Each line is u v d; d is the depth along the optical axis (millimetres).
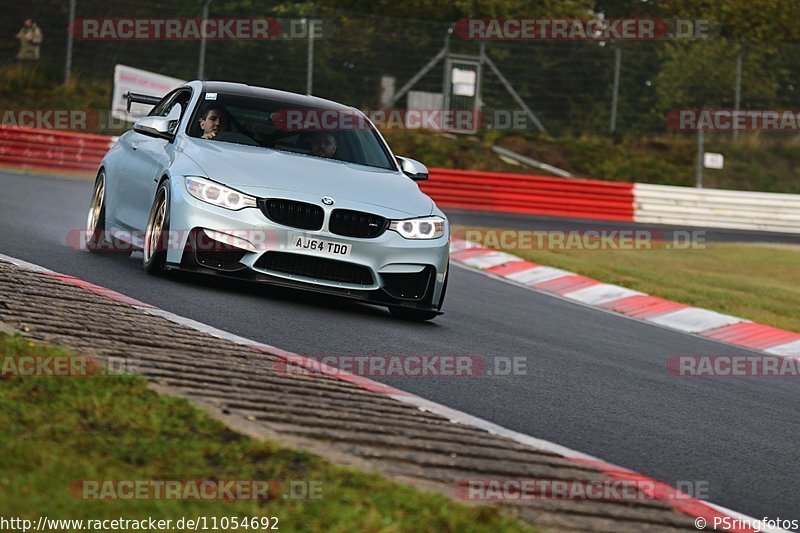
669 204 85250
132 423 13680
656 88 104625
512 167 97062
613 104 104188
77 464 12016
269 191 26047
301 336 23141
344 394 18203
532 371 24047
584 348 29219
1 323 18594
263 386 17531
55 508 10898
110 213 31438
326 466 13047
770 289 50938
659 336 35031
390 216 26922
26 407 13664
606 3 130500
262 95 30703
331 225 26250
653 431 20016
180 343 19891
